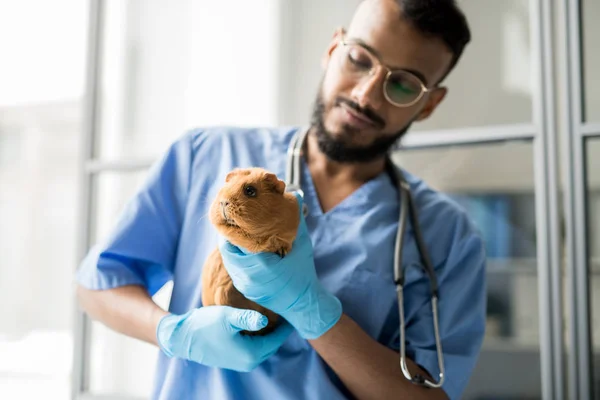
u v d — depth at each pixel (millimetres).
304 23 1709
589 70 1259
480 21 1473
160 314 752
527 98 1416
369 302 824
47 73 2506
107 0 1766
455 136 1364
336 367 748
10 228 2684
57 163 2674
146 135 1743
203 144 949
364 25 866
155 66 1768
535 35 1294
